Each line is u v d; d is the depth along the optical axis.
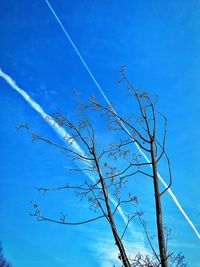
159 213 9.62
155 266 9.70
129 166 10.59
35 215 10.03
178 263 9.80
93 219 9.89
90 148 11.02
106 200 10.10
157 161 10.39
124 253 9.43
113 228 9.73
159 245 9.29
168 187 10.00
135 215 10.05
